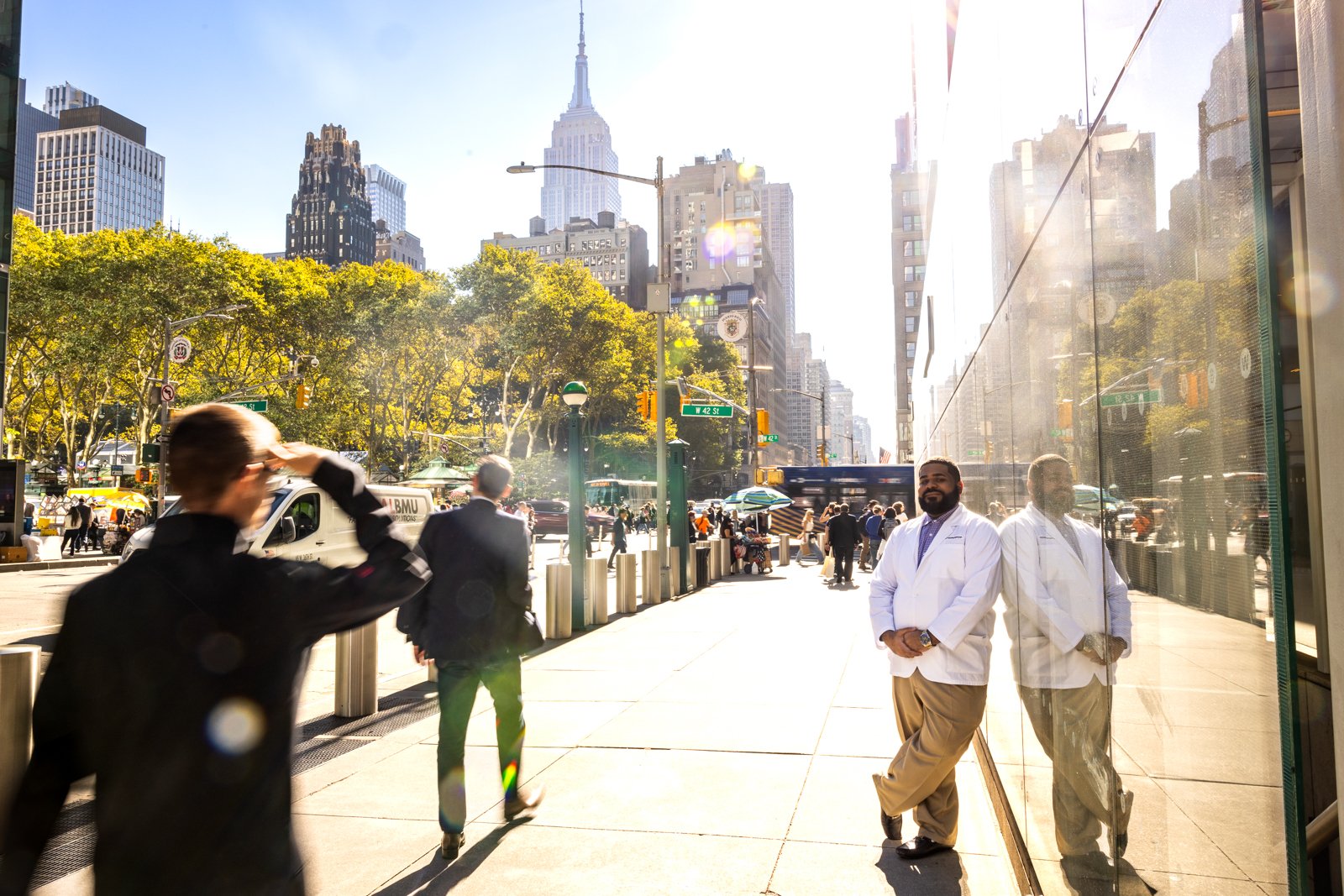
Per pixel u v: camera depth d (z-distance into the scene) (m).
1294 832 1.28
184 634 1.83
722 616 13.45
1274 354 1.30
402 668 10.25
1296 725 1.29
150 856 1.78
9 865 1.78
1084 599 2.53
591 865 4.19
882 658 9.55
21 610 16.72
